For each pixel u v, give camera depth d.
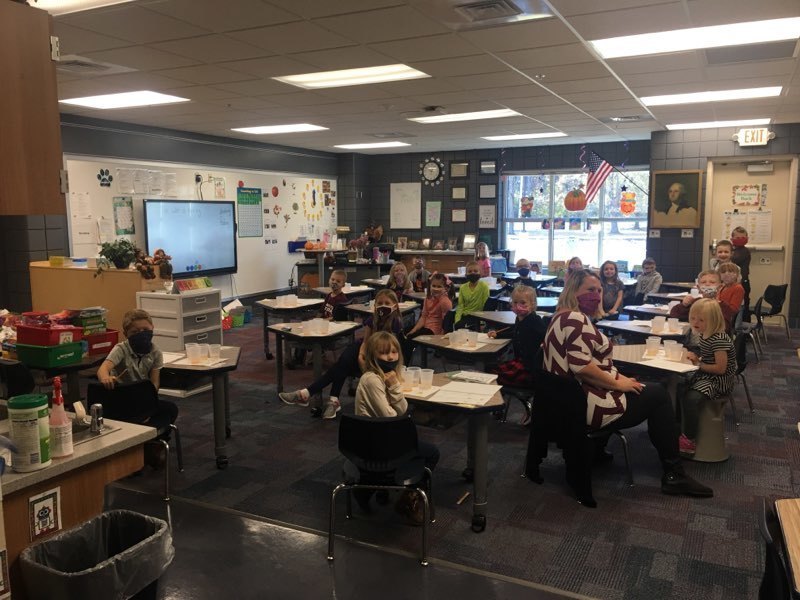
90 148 7.83
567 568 2.95
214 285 9.98
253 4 3.69
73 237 7.68
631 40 4.61
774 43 4.64
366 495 3.47
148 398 3.55
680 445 4.21
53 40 1.97
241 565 2.98
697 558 3.03
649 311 6.25
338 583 2.83
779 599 1.60
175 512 3.53
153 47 4.59
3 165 1.85
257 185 10.68
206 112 7.54
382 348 3.29
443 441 4.65
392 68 5.40
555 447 4.50
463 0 3.65
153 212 8.67
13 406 1.96
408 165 12.80
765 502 1.93
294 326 5.70
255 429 4.91
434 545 3.15
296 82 5.91
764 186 9.04
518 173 11.84
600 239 11.44
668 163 9.36
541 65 5.25
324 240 11.45
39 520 2.04
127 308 5.89
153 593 2.12
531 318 4.59
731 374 4.14
